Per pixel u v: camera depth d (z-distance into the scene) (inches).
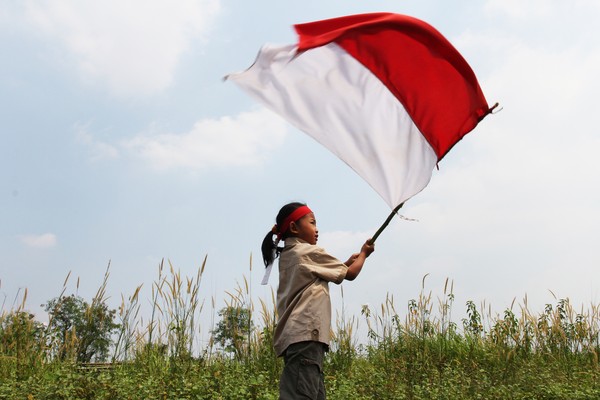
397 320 367.2
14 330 287.9
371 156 152.7
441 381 299.9
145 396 234.8
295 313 152.7
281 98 139.3
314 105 146.5
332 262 157.3
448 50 159.0
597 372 332.5
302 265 156.5
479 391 282.2
